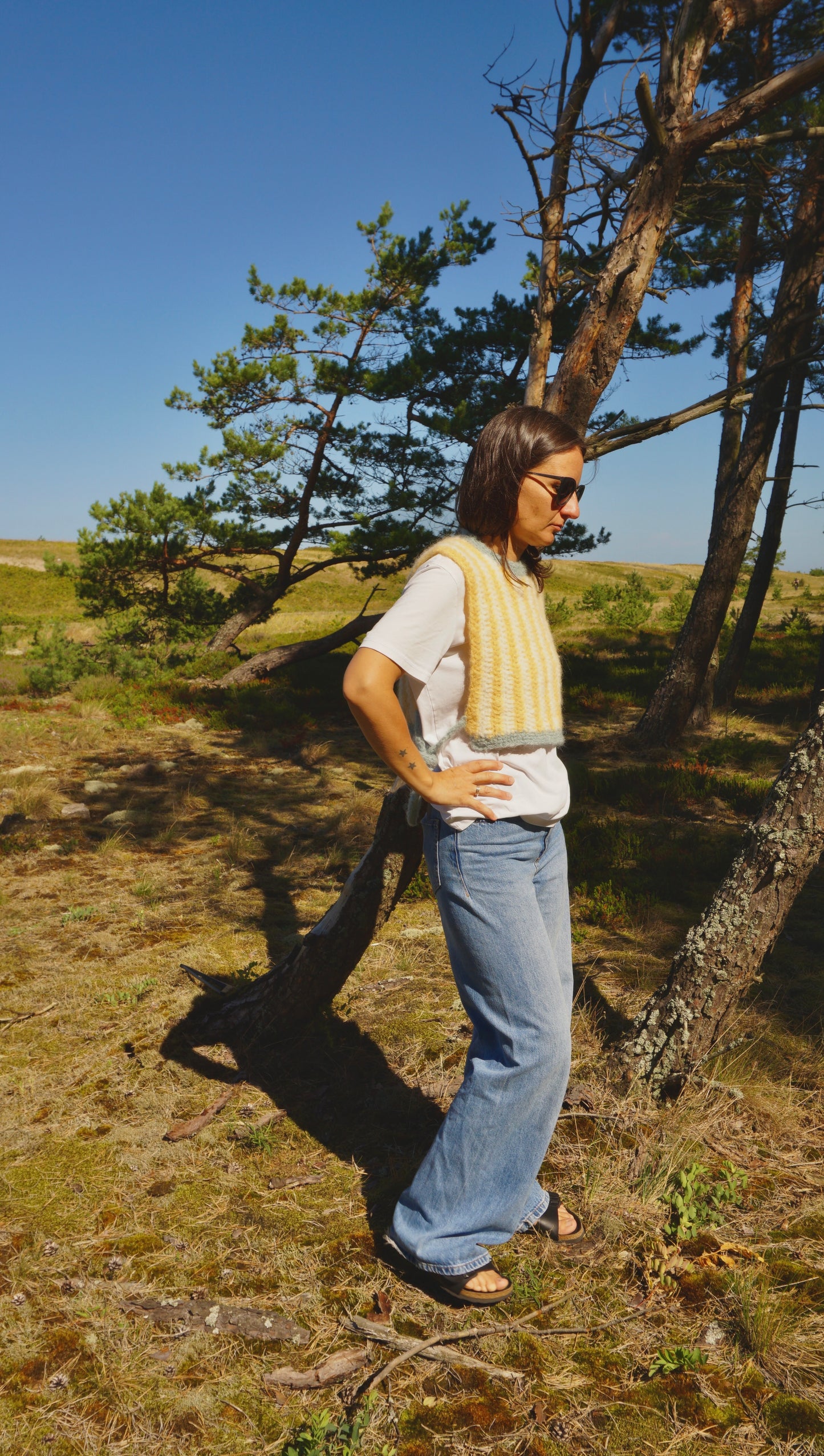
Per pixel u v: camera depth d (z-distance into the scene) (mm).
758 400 9102
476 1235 1837
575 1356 1742
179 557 16234
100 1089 2711
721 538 9250
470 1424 1581
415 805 1835
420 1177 1881
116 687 12547
